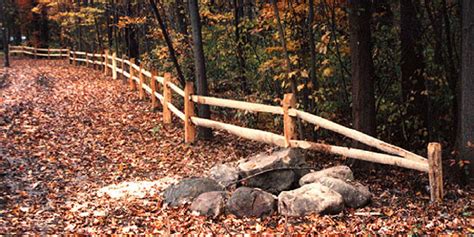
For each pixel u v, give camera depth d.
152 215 6.61
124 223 6.33
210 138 11.06
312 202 6.31
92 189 7.91
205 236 5.73
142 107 14.98
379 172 8.70
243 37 13.79
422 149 10.45
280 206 6.44
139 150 10.40
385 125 10.27
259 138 8.75
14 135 10.77
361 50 8.59
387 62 10.66
